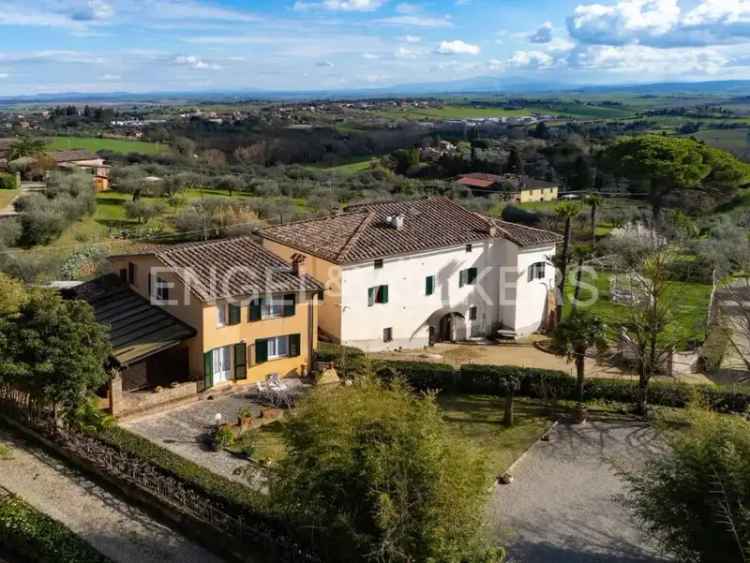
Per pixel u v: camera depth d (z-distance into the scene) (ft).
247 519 73.77
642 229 218.38
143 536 75.46
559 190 357.41
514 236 158.20
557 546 78.33
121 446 89.10
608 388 119.96
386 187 339.98
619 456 100.53
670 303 126.31
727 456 63.87
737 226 257.96
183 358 116.16
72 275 184.75
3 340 88.58
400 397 63.98
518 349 152.35
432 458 58.39
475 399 120.26
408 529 56.70
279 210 262.88
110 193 313.94
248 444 97.45
